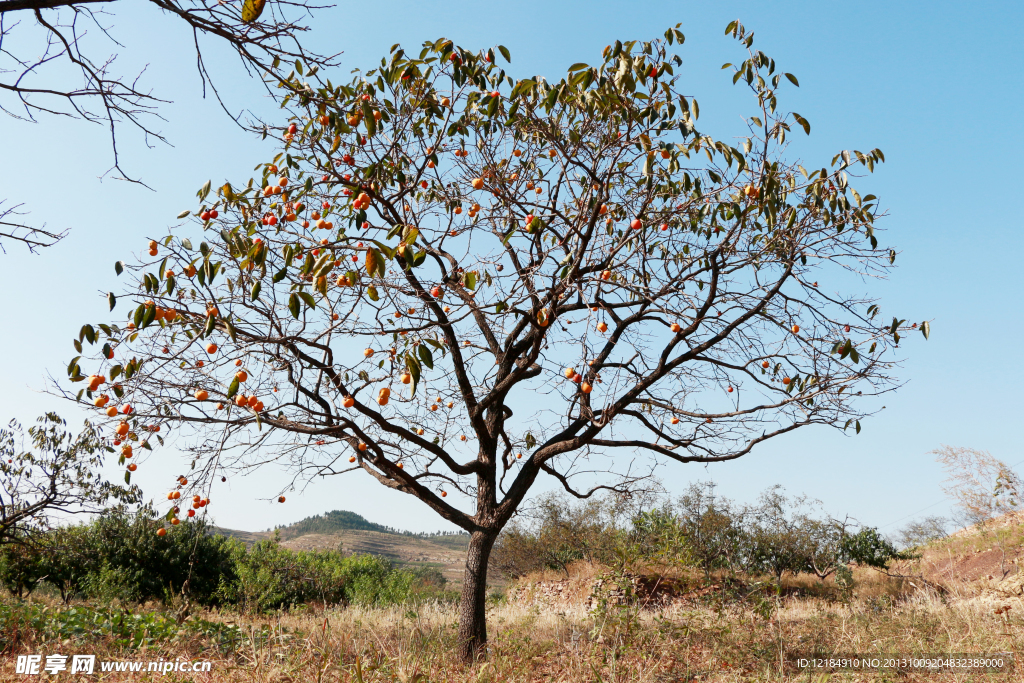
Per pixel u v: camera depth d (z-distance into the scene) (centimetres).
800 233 608
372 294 396
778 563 1591
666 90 514
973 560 1493
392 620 849
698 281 670
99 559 1377
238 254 449
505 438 706
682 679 494
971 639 565
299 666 437
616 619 648
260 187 588
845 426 644
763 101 507
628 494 752
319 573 1864
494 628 823
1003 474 1145
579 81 515
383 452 619
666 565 1312
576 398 615
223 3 308
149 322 370
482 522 672
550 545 1678
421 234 601
